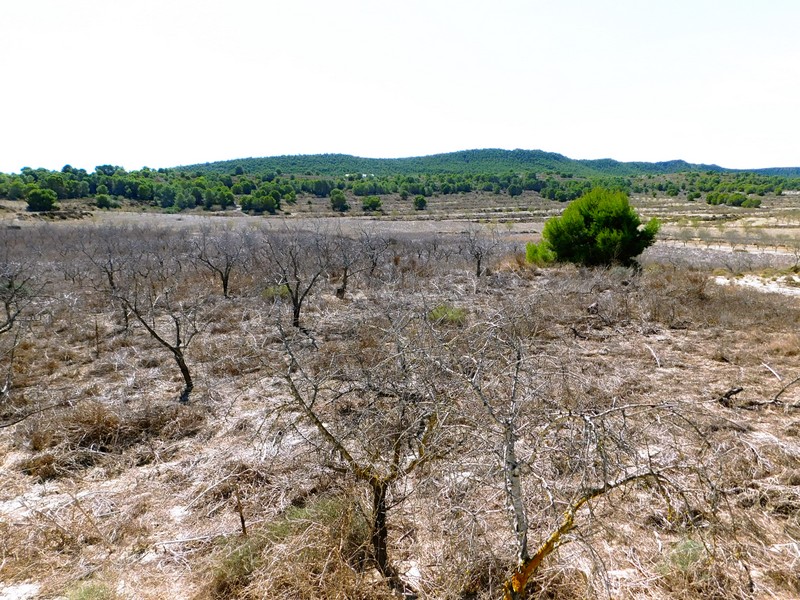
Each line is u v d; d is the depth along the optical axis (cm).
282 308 916
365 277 1313
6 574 312
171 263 1502
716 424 479
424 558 313
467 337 374
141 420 501
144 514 372
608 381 589
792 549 321
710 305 998
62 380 639
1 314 970
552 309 930
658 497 353
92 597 287
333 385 516
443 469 283
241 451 450
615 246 1417
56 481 417
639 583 291
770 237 2988
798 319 916
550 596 281
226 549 323
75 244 1897
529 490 294
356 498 327
